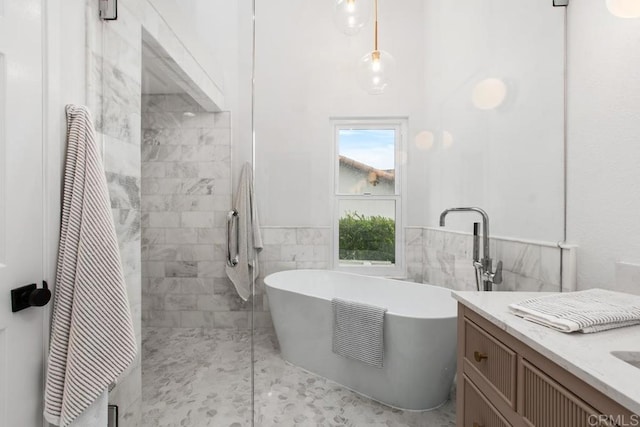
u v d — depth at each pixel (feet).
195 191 7.74
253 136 8.25
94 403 3.53
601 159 4.24
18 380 3.22
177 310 7.38
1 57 3.05
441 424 5.25
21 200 3.26
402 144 8.09
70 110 3.83
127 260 5.18
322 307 6.48
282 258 8.27
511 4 5.65
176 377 6.38
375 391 5.82
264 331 7.70
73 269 3.54
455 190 7.02
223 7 7.77
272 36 8.30
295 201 8.45
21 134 3.26
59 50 3.69
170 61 6.30
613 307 2.84
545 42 5.05
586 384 1.97
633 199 3.81
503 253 5.87
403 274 7.98
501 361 2.91
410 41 8.06
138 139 5.44
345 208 8.35
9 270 3.12
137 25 5.28
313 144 8.38
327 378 6.38
